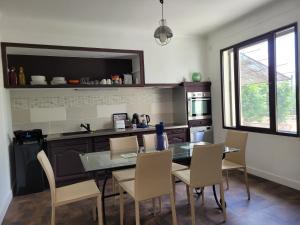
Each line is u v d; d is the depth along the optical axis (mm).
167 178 2291
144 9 3387
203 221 2574
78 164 3977
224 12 3652
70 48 3902
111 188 3658
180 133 4648
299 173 3242
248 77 4090
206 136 4871
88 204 3168
